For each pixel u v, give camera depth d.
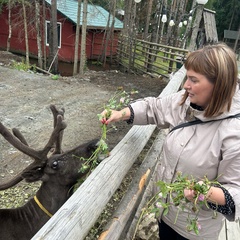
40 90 9.20
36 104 7.80
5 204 3.56
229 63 1.41
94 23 20.16
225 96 1.44
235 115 1.50
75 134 5.96
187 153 1.63
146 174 2.67
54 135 2.46
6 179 4.25
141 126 2.70
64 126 2.49
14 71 11.37
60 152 2.72
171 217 1.87
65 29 19.00
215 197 1.37
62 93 9.11
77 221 1.43
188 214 1.65
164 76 12.73
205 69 1.42
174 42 22.94
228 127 1.49
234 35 39.12
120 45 18.73
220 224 1.85
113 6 19.31
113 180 1.86
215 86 1.43
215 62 1.40
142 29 26.38
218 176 1.49
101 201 1.67
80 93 9.28
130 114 2.04
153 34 20.58
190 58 1.50
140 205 2.65
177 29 22.88
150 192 2.79
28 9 18.42
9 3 16.39
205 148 1.58
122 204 2.41
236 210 1.37
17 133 2.64
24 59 15.81
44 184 2.45
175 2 22.62
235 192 1.38
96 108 7.82
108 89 10.17
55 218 1.40
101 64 19.52
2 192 3.79
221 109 1.48
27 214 2.43
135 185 2.68
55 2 14.19
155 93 10.31
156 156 3.27
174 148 1.69
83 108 7.75
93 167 2.21
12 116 6.79
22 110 7.25
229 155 1.45
